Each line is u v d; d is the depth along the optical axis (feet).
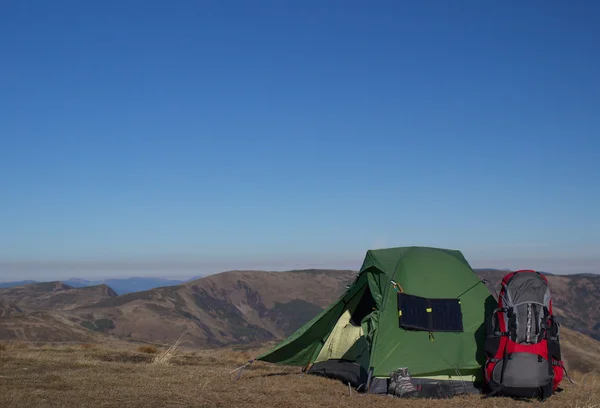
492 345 37.58
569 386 44.80
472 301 42.19
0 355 56.08
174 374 46.39
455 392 39.45
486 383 39.19
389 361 40.06
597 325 548.31
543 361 36.68
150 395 35.99
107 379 41.78
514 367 36.73
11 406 31.50
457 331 40.91
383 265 43.83
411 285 42.16
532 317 36.60
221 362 62.64
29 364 49.01
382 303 42.04
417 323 40.57
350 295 46.14
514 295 37.04
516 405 36.27
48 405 32.12
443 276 42.96
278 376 46.11
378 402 36.55
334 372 45.11
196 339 565.12
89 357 62.85
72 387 38.01
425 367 39.65
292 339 46.09
